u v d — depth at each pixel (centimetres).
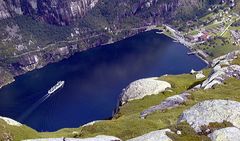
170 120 6081
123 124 5862
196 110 4316
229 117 4059
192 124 4038
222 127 3919
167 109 7275
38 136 6431
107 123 6125
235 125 3972
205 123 4006
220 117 4072
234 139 3666
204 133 3884
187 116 4253
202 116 4150
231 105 4234
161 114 6650
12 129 6059
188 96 7906
